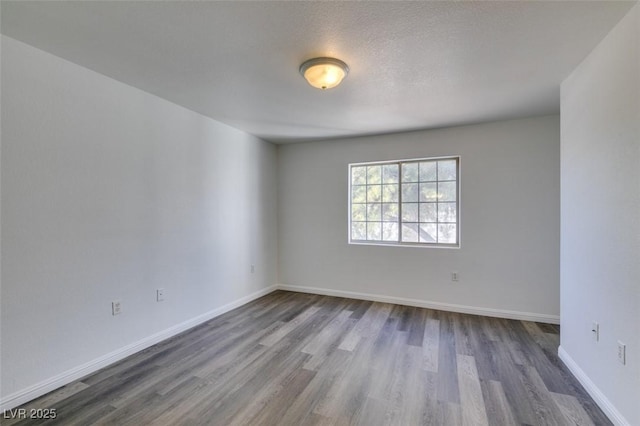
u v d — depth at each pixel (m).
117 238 2.48
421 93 2.67
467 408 1.87
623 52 1.64
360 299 4.24
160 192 2.85
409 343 2.80
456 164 3.83
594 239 1.96
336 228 4.41
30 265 1.95
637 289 1.55
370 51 1.98
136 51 2.00
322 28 1.73
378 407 1.89
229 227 3.75
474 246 3.63
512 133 3.45
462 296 3.69
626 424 1.62
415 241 4.05
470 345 2.76
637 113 1.54
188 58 2.09
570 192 2.30
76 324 2.20
